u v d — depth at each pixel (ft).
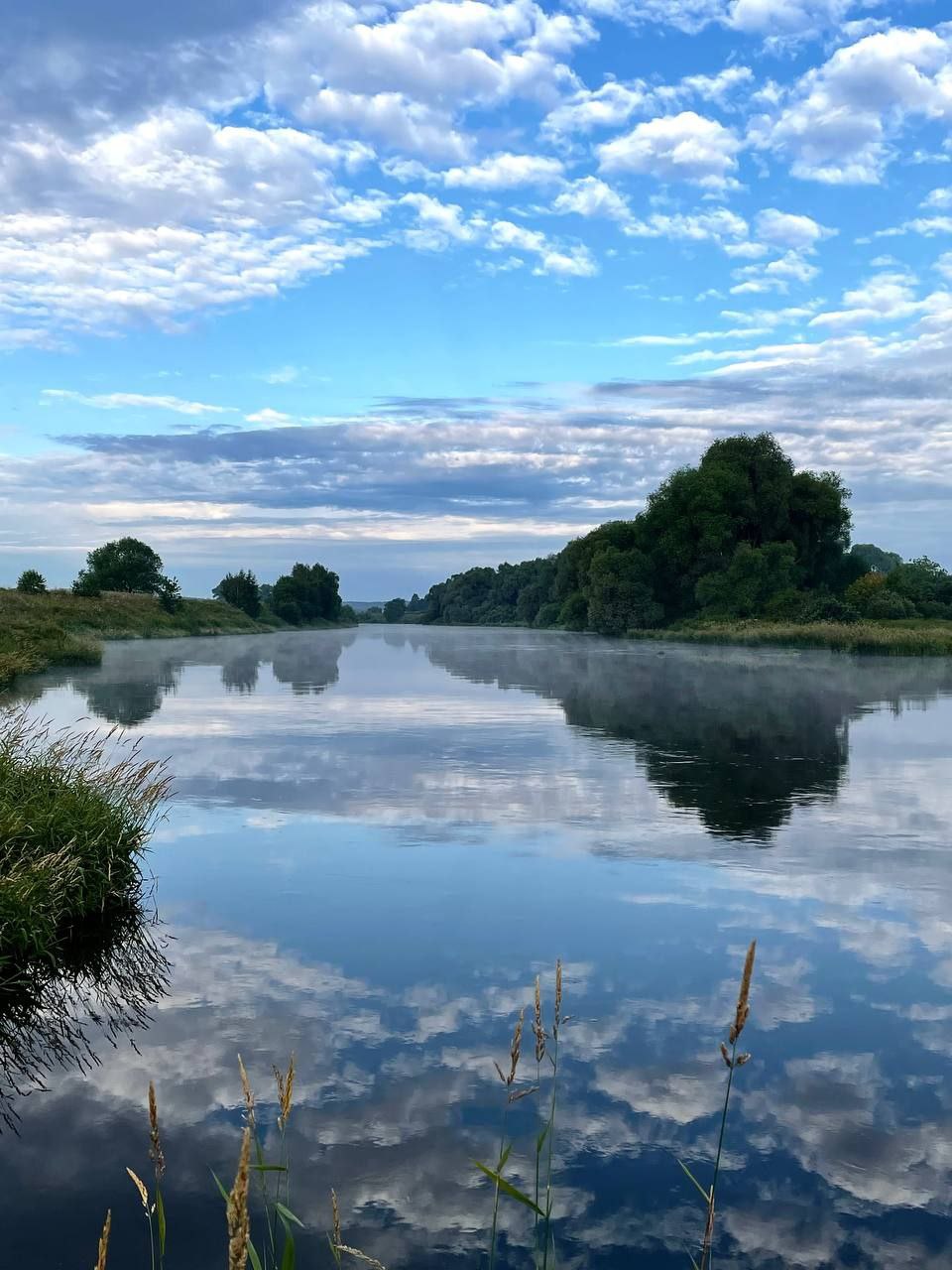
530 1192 11.32
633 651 156.15
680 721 57.72
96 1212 10.99
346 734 51.06
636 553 242.78
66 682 83.66
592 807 33.12
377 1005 16.62
